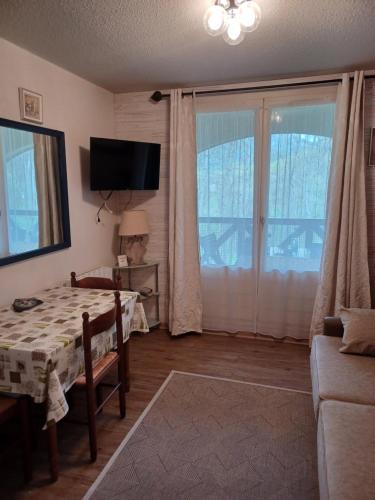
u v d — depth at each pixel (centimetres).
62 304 227
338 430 152
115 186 315
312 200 317
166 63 268
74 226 302
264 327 349
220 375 281
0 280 227
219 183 337
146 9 189
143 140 355
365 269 296
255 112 320
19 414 173
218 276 353
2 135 224
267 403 242
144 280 381
